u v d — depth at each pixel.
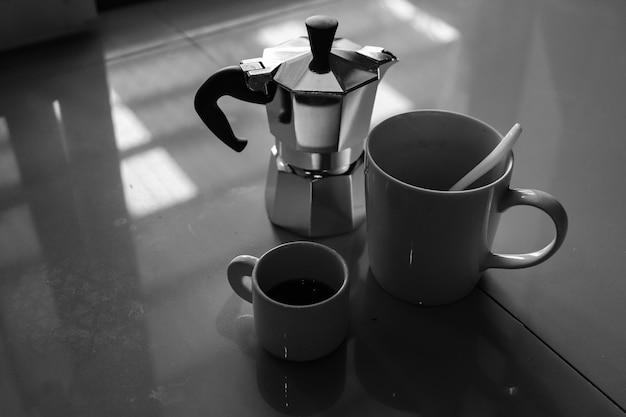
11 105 0.82
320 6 1.02
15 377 0.53
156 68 0.89
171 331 0.57
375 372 0.54
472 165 0.61
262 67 0.57
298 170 0.63
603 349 0.55
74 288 0.60
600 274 0.61
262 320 0.53
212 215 0.68
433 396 0.52
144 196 0.70
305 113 0.57
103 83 0.86
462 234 0.53
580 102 0.83
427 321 0.58
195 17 0.99
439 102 0.83
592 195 0.69
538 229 0.66
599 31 0.96
